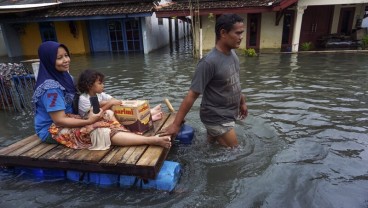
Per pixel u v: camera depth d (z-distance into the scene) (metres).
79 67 11.32
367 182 2.97
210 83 3.36
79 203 2.82
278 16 12.93
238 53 12.84
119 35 16.14
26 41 16.61
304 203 2.67
